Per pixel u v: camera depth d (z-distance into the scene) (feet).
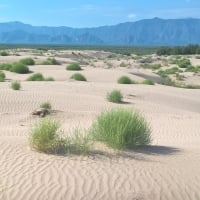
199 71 223.51
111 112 37.50
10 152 31.99
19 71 144.87
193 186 27.81
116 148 33.58
